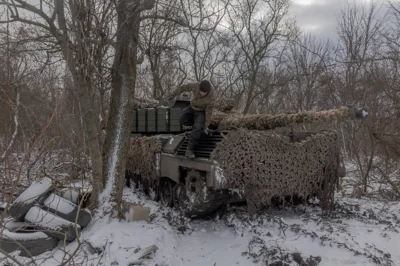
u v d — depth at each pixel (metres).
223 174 6.23
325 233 5.75
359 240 5.56
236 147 6.37
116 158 6.05
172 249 5.16
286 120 6.40
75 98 6.52
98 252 4.76
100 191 5.93
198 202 6.63
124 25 5.81
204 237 6.03
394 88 9.60
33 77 5.91
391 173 10.20
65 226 4.95
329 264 4.72
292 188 6.82
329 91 16.03
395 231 5.92
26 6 4.98
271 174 6.59
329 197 7.21
